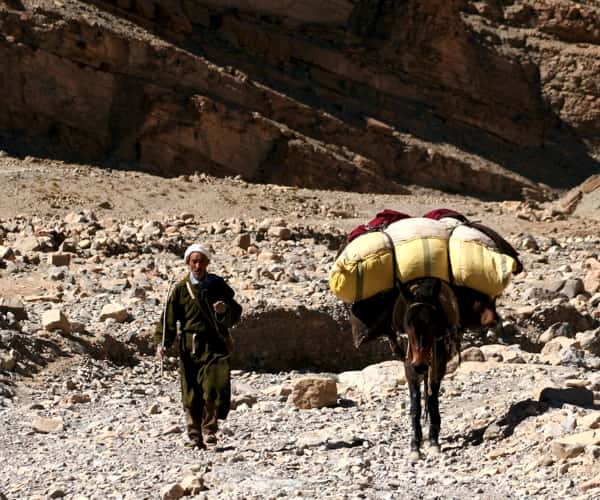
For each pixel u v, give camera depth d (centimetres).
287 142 11794
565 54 16388
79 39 10681
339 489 2014
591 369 3550
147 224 5741
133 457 2370
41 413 2931
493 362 3372
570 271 5553
